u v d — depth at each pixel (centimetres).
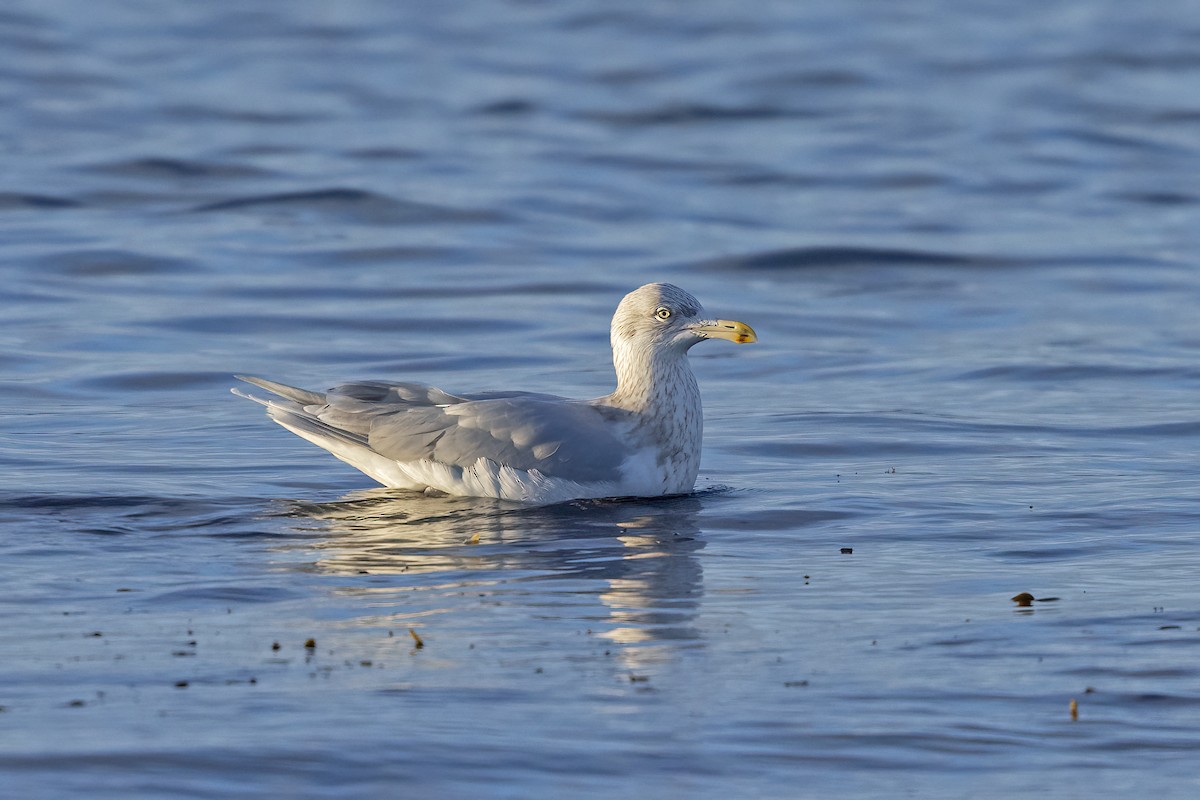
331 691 826
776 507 1325
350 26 5278
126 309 2283
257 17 5388
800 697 830
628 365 1380
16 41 4744
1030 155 3609
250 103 4056
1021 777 733
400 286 2497
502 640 927
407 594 1034
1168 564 1127
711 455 1561
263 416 1712
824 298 2511
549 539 1206
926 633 948
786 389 1922
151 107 3962
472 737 763
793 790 714
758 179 3397
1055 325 2309
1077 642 928
